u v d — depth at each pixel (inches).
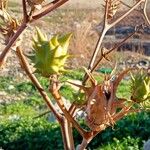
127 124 508.4
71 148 65.7
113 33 893.8
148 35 838.5
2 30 58.7
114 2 80.7
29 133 512.1
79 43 664.4
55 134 509.0
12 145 505.0
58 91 59.0
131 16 856.3
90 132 61.1
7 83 766.5
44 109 644.7
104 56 75.9
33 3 53.4
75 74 687.1
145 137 497.4
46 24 1029.2
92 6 1018.7
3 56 56.6
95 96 55.9
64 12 1097.4
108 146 476.4
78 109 65.2
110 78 56.5
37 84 64.2
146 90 62.0
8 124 528.7
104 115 55.9
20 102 679.1
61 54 57.5
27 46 648.4
